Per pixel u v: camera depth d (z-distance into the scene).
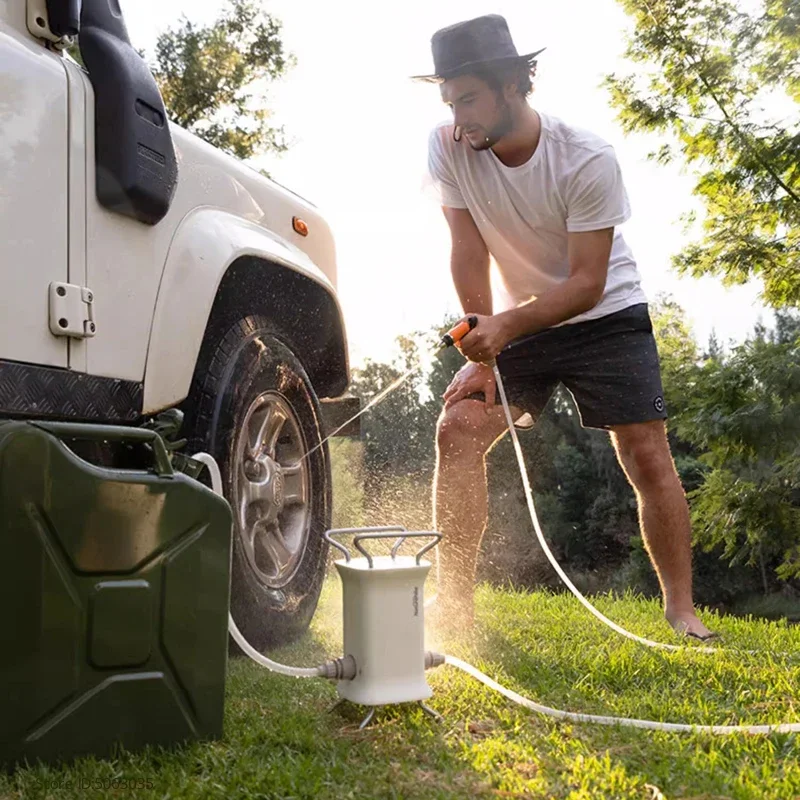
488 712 2.12
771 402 11.94
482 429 3.20
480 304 3.46
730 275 12.59
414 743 1.85
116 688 1.70
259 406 2.97
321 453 3.29
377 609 2.01
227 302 2.88
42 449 1.61
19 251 2.04
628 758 1.75
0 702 1.57
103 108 2.29
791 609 24.50
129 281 2.35
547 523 29.38
